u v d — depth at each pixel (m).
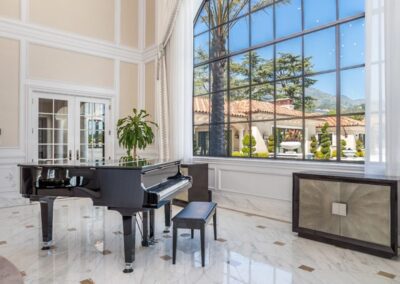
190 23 5.53
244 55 5.04
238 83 5.14
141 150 6.62
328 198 3.19
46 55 5.58
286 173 4.27
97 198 2.69
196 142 5.90
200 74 5.83
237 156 5.16
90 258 2.87
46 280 2.41
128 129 5.74
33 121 5.44
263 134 4.77
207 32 5.71
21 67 5.28
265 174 4.54
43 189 2.94
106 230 3.75
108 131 6.42
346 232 3.05
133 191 2.61
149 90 6.77
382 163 3.17
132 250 2.61
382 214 2.81
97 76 6.26
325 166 3.83
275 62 4.59
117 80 6.55
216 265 2.69
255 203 4.68
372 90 3.24
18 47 5.27
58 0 5.75
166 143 5.92
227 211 4.69
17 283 1.74
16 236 3.52
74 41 5.93
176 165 3.76
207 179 5.08
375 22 3.23
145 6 6.91
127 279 2.43
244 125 5.05
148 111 6.79
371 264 2.69
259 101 4.82
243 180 4.86
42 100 5.57
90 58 6.17
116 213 4.63
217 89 5.50
